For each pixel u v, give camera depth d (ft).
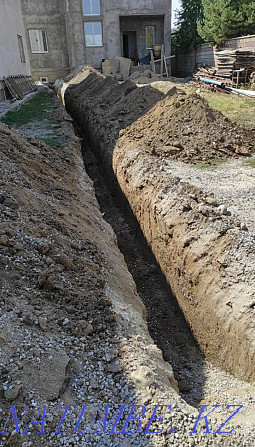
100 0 91.61
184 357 18.62
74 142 35.29
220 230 18.71
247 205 21.35
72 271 15.81
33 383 10.75
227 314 16.49
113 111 46.42
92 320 13.65
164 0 93.09
